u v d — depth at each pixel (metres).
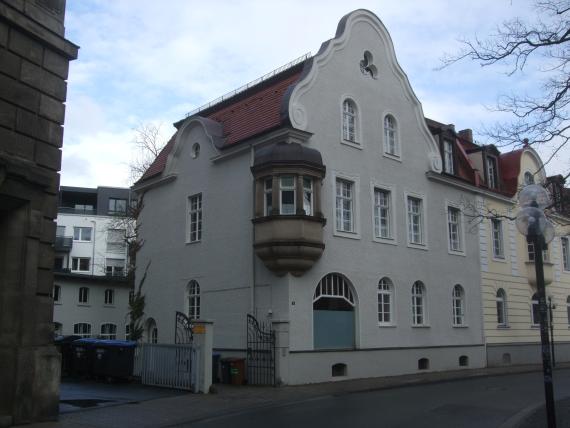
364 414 12.98
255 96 23.84
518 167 31.95
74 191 74.62
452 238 27.47
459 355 26.06
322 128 21.33
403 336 23.23
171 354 17.75
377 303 22.31
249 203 20.97
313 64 21.42
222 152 22.31
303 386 18.39
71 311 43.97
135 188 27.67
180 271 24.05
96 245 68.38
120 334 47.12
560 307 34.09
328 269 20.50
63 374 21.38
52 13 13.09
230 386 18.45
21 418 11.51
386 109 24.48
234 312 20.88
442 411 13.52
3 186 11.66
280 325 18.55
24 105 12.36
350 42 23.31
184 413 13.08
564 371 26.61
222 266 21.77
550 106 10.59
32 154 12.50
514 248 30.97
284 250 18.89
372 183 23.05
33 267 12.31
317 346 19.95
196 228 23.86
